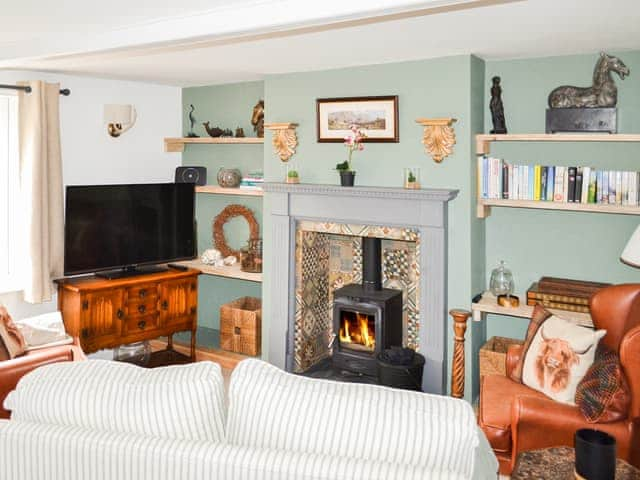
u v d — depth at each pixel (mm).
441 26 3016
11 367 3018
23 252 4398
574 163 3912
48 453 1592
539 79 3938
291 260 4535
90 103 4910
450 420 1508
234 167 5398
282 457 1468
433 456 1495
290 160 4547
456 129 3846
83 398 1660
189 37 2883
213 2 2619
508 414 2871
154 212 4867
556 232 4027
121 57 3729
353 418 1537
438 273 3926
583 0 2545
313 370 4664
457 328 3811
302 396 1586
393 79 4047
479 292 4137
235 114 5316
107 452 1545
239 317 4922
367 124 4152
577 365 2883
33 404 1695
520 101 4012
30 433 1610
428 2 2209
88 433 1589
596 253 3924
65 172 4785
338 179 4348
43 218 4367
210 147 5527
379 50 3643
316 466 1435
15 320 4535
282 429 1557
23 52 3648
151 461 1518
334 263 4898
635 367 2488
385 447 1502
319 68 4297
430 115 3934
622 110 3730
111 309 4445
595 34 3221
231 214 5383
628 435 2512
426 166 3982
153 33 3012
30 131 4320
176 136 5617
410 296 4426
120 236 4676
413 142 4016
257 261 4910
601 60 3588
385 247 4520
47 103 4391
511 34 3205
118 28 3143
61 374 1748
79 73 4656
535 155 4023
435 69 3887
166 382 1656
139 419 1616
